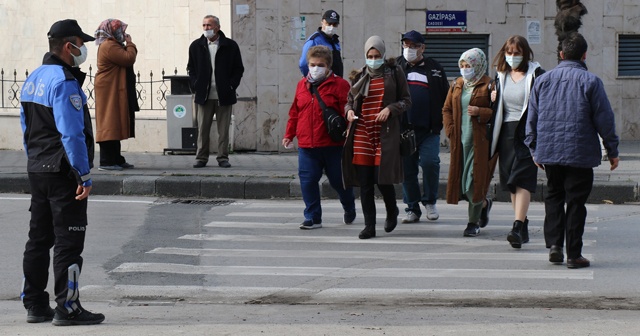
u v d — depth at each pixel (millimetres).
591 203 24062
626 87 33406
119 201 24250
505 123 17906
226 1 32062
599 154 15836
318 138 19984
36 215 13000
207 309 14234
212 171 26828
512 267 16672
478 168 18672
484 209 19766
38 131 12727
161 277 16266
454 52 33000
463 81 18766
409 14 32500
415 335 12266
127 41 27203
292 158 30344
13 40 34188
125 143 32312
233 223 21156
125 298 15039
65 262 12797
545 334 12320
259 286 15656
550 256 16734
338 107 19766
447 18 32594
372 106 18703
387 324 13000
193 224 21047
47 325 12961
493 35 32812
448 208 23078
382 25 32375
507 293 14930
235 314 13844
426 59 20656
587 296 14703
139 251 18234
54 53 12844
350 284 15672
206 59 27453
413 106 20453
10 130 32812
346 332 12430
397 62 20891
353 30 32312
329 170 20297
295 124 20375
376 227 20578
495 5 32719
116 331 12500
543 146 15984
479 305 14312
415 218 21000
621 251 17875
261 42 31938
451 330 12570
